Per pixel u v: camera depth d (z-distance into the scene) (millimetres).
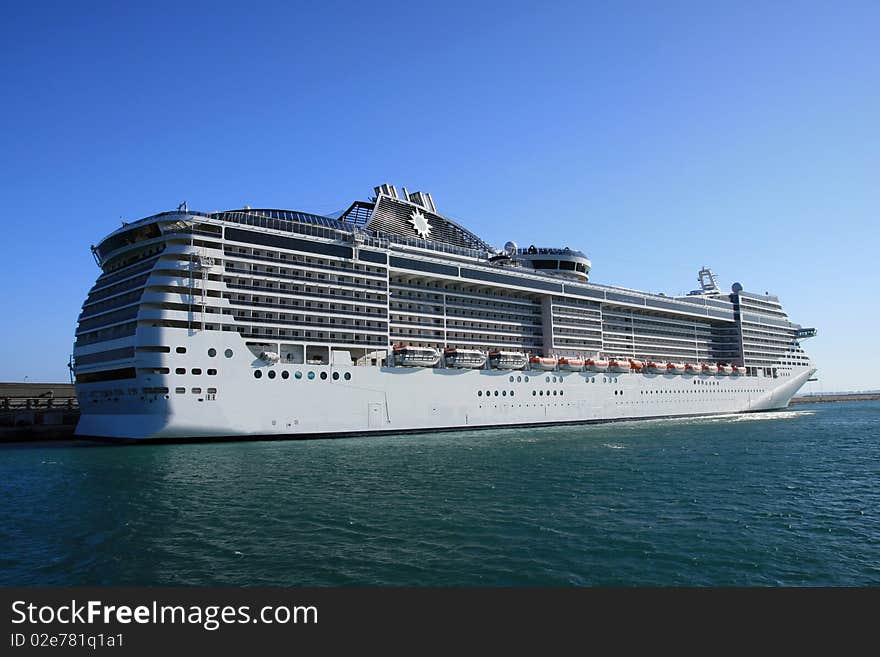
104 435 50656
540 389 72562
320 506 27078
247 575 18266
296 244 55844
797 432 66062
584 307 82562
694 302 99438
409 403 60375
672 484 32875
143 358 46719
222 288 50844
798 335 120312
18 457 43875
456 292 70625
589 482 33344
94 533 22797
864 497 29531
